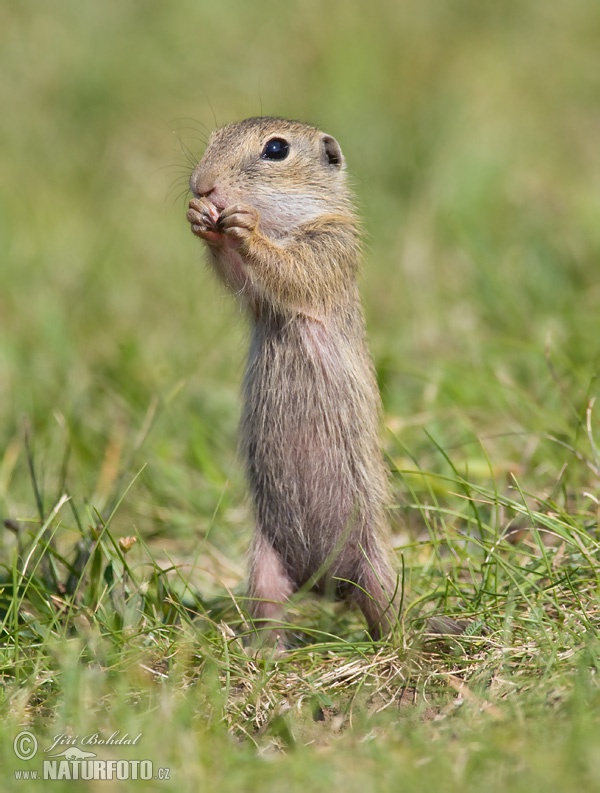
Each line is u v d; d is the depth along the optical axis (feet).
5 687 28.58
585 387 40.42
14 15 82.33
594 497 33.96
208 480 41.04
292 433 34.19
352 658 30.14
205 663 29.09
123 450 42.63
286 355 34.14
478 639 29.99
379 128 71.72
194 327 54.34
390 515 36.73
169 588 32.48
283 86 77.05
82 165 72.54
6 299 58.08
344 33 79.92
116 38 80.53
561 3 83.87
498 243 59.06
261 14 82.84
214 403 46.93
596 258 54.75
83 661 29.50
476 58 78.54
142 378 48.19
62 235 64.75
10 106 76.33
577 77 77.56
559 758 23.40
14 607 30.53
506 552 33.91
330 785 23.62
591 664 27.27
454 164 66.59
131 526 38.11
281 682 29.14
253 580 34.01
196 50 79.77
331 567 33.94
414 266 57.72
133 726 25.95
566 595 31.27
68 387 47.44
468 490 34.24
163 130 74.28
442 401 43.70
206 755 25.02
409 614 32.40
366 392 34.40
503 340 43.32
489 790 22.97
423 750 24.70
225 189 34.73
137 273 61.21
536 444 39.19
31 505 39.93
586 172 68.23
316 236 34.78
